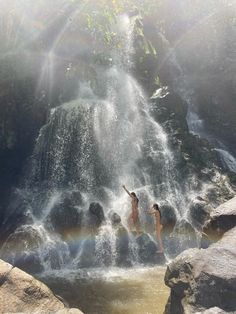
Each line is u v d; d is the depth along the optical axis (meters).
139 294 9.95
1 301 6.39
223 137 21.45
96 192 16.05
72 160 17.02
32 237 13.12
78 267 12.48
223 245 6.26
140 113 18.28
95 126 17.28
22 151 18.44
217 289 5.54
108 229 13.48
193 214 14.49
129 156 16.95
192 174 16.16
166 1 24.03
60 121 17.48
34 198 15.77
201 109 22.25
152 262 12.60
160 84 20.72
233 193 15.60
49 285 10.83
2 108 18.27
